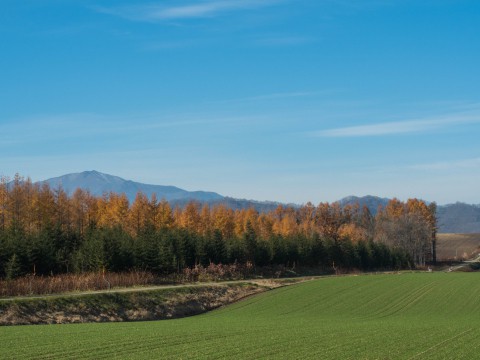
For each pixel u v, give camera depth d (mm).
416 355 28922
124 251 79250
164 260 83938
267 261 107938
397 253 140250
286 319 54094
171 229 104375
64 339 35000
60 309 53406
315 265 118938
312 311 61500
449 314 58875
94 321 53438
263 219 152000
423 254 161375
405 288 76688
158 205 110000
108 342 33531
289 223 150750
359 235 154125
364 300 68250
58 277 69062
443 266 151125
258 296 71500
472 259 175250
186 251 93000
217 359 27688
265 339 35250
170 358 27922
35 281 63500
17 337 36000
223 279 89375
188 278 85188
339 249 123750
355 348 31344
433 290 74688
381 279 86438
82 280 67062
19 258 70625
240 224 132875
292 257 114188
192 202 133750
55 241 84750
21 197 97125
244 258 103375
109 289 66938
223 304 67562
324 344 32906
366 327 43281
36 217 97000
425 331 39812
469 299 67812
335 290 75375
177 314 60531
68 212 109188
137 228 105312
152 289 65750
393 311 61281
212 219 128375
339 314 59469
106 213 109062
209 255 96625
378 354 29266
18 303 51750
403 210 183375
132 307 58406
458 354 29266
